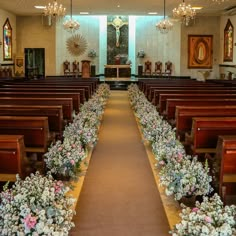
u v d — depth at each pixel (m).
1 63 18.73
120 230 3.65
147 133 6.73
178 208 4.16
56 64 21.58
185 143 5.47
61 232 2.93
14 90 9.40
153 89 10.02
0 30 18.53
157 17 21.92
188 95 7.76
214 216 2.90
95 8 18.58
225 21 20.19
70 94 8.24
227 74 19.92
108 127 9.20
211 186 4.25
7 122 4.75
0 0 16.11
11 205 3.02
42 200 3.08
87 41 22.27
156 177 5.25
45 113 5.77
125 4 17.22
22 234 2.85
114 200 4.40
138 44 22.56
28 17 21.27
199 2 16.56
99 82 19.31
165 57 21.97
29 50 21.52
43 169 4.71
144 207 4.20
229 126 4.71
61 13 15.01
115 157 6.36
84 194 4.58
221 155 3.89
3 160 3.74
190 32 21.25
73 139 5.55
